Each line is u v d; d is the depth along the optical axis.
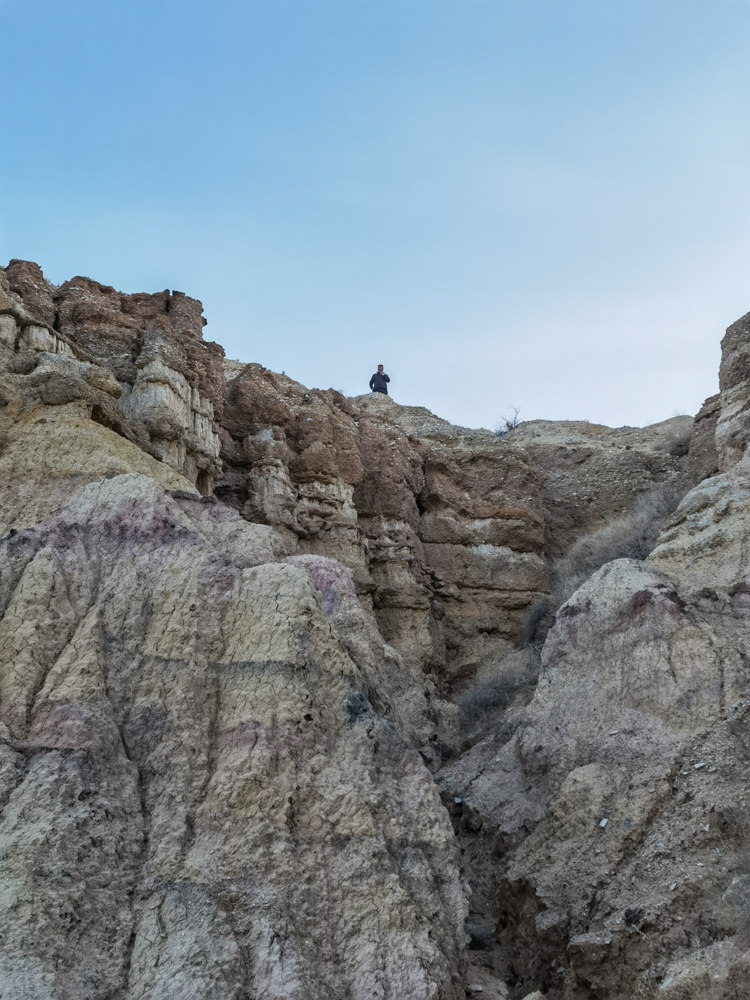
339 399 26.52
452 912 10.04
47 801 8.96
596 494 29.61
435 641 23.95
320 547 22.45
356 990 8.65
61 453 13.95
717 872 10.97
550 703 15.62
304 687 10.93
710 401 27.09
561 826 12.93
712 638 14.40
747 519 17.12
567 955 11.24
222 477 20.47
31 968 7.71
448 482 27.56
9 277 18.14
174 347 18.36
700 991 9.36
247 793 9.76
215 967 8.15
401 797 10.72
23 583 11.35
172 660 11.02
